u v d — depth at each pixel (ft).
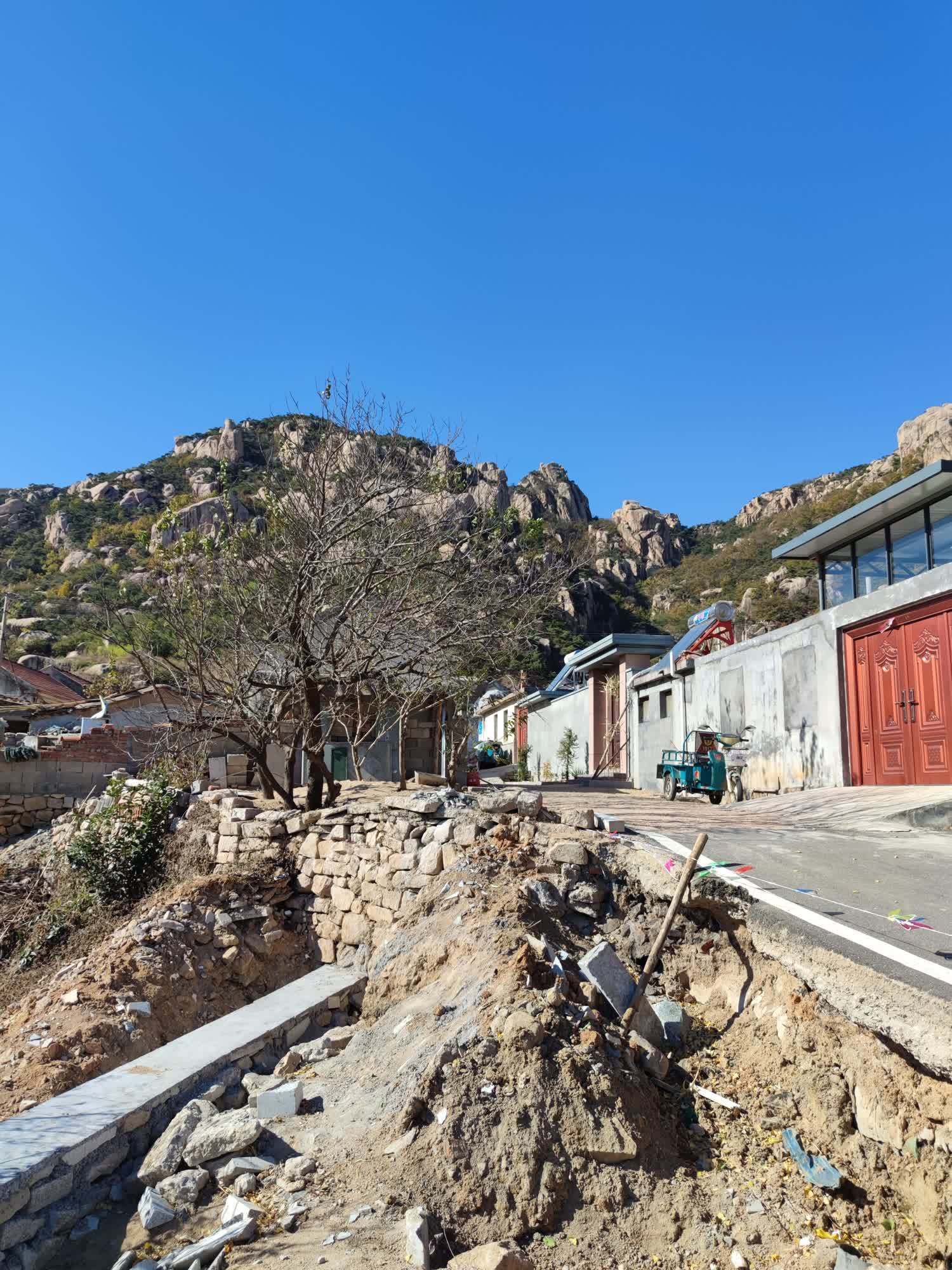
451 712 61.21
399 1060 17.99
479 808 28.60
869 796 36.81
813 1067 14.90
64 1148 16.61
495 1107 14.65
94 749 58.08
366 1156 15.16
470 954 20.49
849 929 16.69
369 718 50.19
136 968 28.78
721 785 48.98
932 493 41.65
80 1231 15.98
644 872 21.99
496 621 42.83
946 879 20.92
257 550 39.99
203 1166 16.48
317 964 31.81
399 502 39.52
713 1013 18.31
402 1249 12.63
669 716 73.72
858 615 44.68
